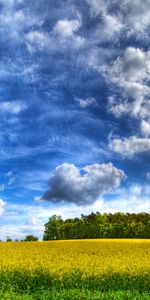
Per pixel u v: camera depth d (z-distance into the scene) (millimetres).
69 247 43438
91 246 45062
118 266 24734
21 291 20234
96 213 108875
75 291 18234
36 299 17344
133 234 106000
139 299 17234
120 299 17109
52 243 51625
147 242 52656
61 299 17156
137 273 22812
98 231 105875
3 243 52656
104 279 21953
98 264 25719
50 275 21922
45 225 107250
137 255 34562
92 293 18266
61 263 25953
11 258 29281
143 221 108062
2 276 22094
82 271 22859
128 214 110625
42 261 26516
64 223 107375
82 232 105438
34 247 43875
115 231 106188
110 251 38562
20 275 22266
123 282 21641
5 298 16812
